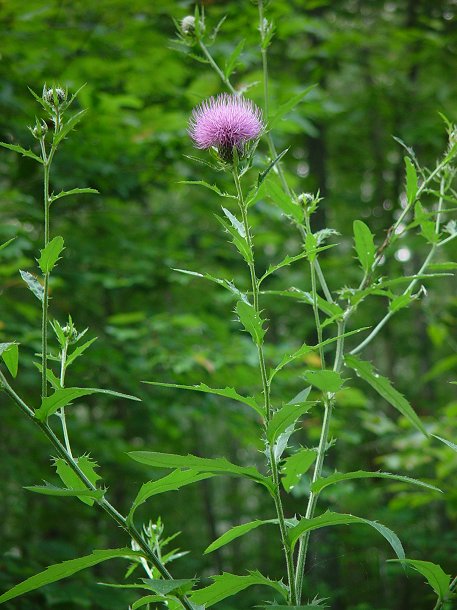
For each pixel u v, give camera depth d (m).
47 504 7.48
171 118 5.52
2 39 5.23
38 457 6.81
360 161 10.77
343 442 8.88
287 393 5.85
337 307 2.29
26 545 4.93
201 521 13.95
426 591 6.93
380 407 10.76
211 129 2.14
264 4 3.02
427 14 8.69
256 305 2.01
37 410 1.92
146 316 6.50
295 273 7.81
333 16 9.05
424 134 8.52
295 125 5.64
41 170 5.55
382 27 8.44
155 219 6.84
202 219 7.39
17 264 5.09
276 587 1.96
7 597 1.87
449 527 7.79
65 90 2.12
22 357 5.11
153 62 5.69
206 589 1.97
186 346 5.69
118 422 6.58
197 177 6.12
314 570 7.96
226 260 6.64
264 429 1.97
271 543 11.27
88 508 7.50
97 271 6.09
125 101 5.33
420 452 5.69
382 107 9.31
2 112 5.37
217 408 5.89
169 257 6.15
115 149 5.73
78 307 6.54
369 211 10.34
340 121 9.42
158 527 2.23
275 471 1.95
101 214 6.27
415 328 10.98
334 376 2.01
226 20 5.73
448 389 12.15
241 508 13.27
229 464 1.87
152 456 1.82
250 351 5.73
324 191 8.95
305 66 7.95
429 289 9.45
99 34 5.48
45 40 5.35
